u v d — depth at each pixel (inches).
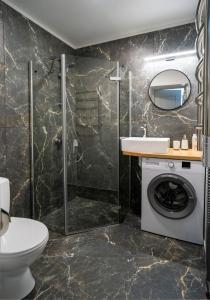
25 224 60.2
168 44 97.3
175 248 75.4
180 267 65.2
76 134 101.7
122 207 107.1
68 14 87.5
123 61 107.5
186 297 53.9
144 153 83.0
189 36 93.2
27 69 87.4
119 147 101.4
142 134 105.3
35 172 93.6
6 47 77.5
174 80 97.7
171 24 95.3
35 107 92.4
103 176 104.9
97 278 60.4
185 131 96.9
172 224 81.7
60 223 92.4
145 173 85.3
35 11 85.0
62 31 102.3
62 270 63.7
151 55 100.8
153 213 85.1
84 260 68.4
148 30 100.3
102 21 93.6
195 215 77.7
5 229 56.7
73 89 98.4
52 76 93.4
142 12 86.7
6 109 78.6
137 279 60.1
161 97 100.2
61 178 94.0
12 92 80.8
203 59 49.9
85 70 99.3
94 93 102.3
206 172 57.8
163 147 82.2
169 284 58.2
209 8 44.3
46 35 98.3
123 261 67.9
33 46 90.4
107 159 104.0
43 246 52.6
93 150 105.2
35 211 93.7
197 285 57.7
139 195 107.5
